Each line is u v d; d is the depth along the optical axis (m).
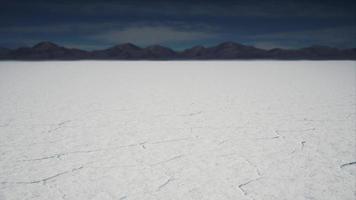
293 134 5.26
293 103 8.40
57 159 4.05
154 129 5.59
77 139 4.94
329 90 11.14
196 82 14.36
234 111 7.27
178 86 12.66
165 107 7.79
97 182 3.37
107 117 6.59
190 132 5.39
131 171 3.67
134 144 4.70
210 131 5.46
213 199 3.02
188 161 4.00
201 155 4.22
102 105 8.07
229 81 14.87
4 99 8.96
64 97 9.49
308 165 3.86
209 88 11.97
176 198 3.03
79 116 6.68
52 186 3.27
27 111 7.20
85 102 8.56
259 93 10.47
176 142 4.81
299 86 12.53
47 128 5.63
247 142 4.81
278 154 4.26
